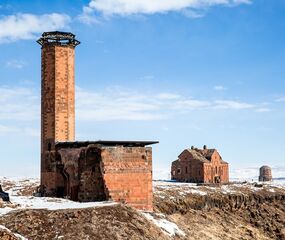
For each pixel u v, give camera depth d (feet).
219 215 218.59
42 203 128.98
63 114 180.45
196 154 348.38
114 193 144.87
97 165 150.00
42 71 183.42
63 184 169.89
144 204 148.36
